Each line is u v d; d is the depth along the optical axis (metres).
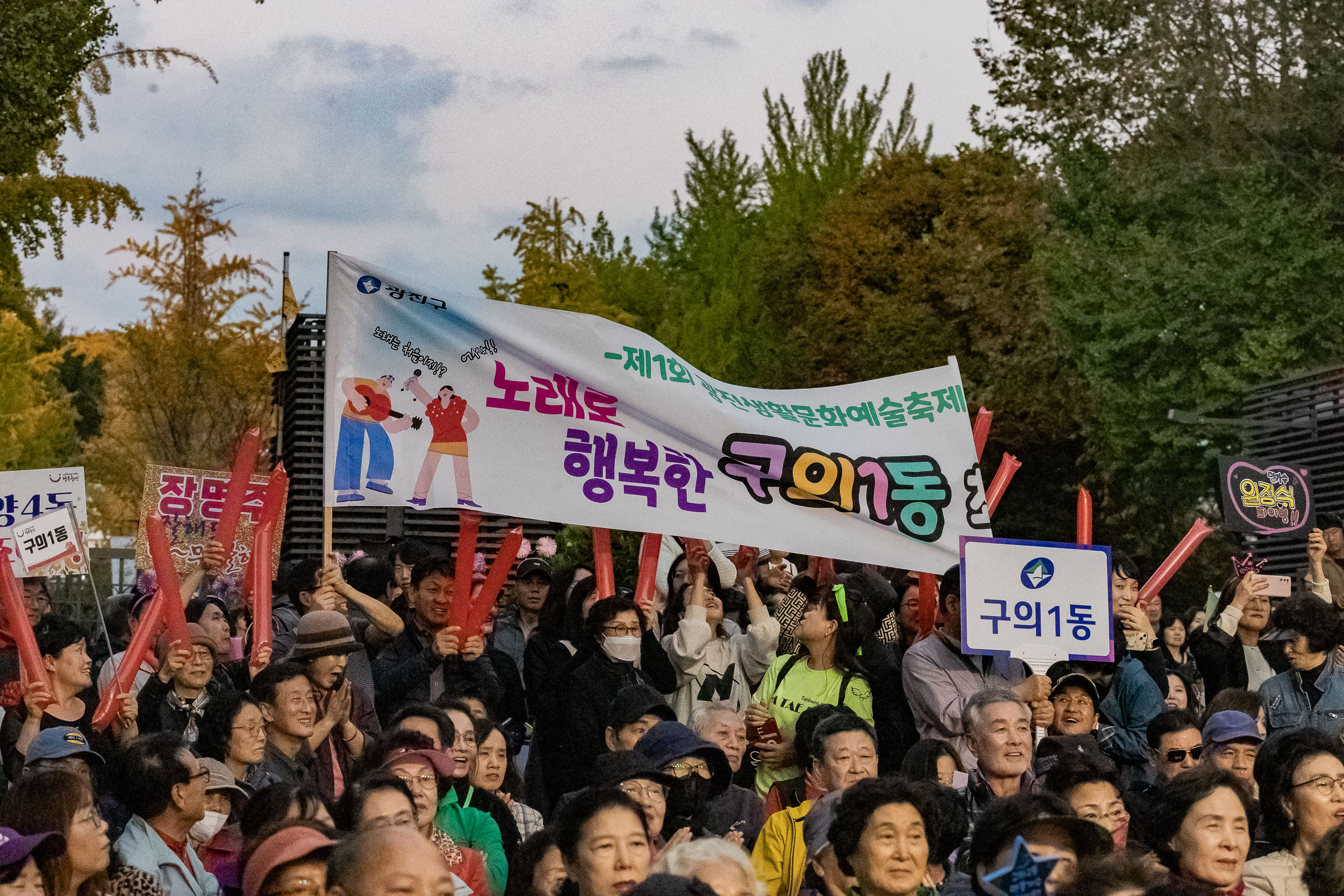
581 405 8.20
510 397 8.10
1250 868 6.25
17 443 30.91
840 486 8.47
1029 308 28.72
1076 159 29.53
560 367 8.16
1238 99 27.95
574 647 8.55
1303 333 23.78
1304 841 6.29
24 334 31.38
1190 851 5.77
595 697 7.87
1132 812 6.82
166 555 7.25
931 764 6.98
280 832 4.81
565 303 24.66
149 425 29.19
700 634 8.61
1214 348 24.56
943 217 33.22
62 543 8.31
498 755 7.01
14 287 30.88
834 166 35.62
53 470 9.01
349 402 7.87
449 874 4.01
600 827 5.30
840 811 5.61
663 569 11.02
